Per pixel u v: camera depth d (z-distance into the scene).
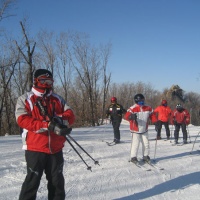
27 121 3.63
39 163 3.78
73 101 36.72
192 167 7.48
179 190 5.58
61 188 3.91
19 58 28.38
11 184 5.69
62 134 3.57
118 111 11.40
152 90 58.50
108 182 6.01
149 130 18.44
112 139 12.72
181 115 11.74
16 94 33.47
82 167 7.16
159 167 7.35
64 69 36.47
